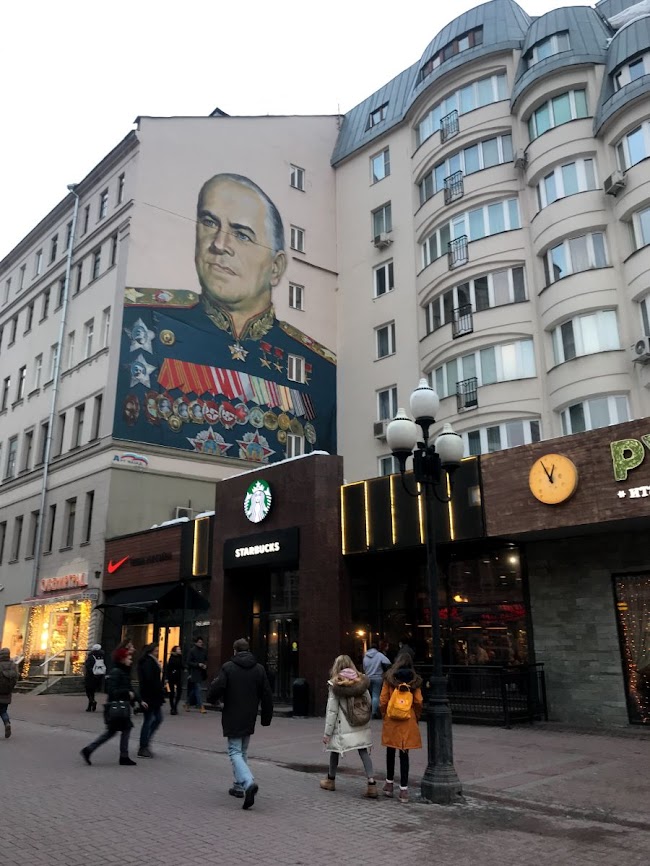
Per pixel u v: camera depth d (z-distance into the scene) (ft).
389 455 92.84
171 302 91.30
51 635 90.43
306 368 101.65
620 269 69.36
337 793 27.78
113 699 33.73
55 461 96.07
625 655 45.39
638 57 71.05
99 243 97.86
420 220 92.68
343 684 27.76
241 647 27.27
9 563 103.24
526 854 20.10
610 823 23.39
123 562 80.07
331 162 113.70
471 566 54.13
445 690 28.14
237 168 102.27
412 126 98.94
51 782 29.12
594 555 47.65
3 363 120.16
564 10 80.48
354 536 56.59
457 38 91.61
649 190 66.69
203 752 37.68
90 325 97.04
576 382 68.74
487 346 78.48
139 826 22.44
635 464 40.93
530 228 78.64
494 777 29.96
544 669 48.65
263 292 100.01
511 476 47.09
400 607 58.29
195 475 88.43
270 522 61.82
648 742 38.83
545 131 77.10
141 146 94.38
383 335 98.99
